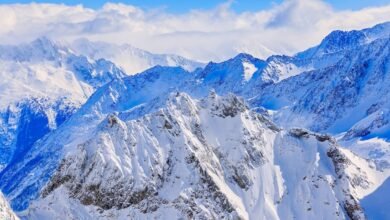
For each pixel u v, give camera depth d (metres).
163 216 194.12
